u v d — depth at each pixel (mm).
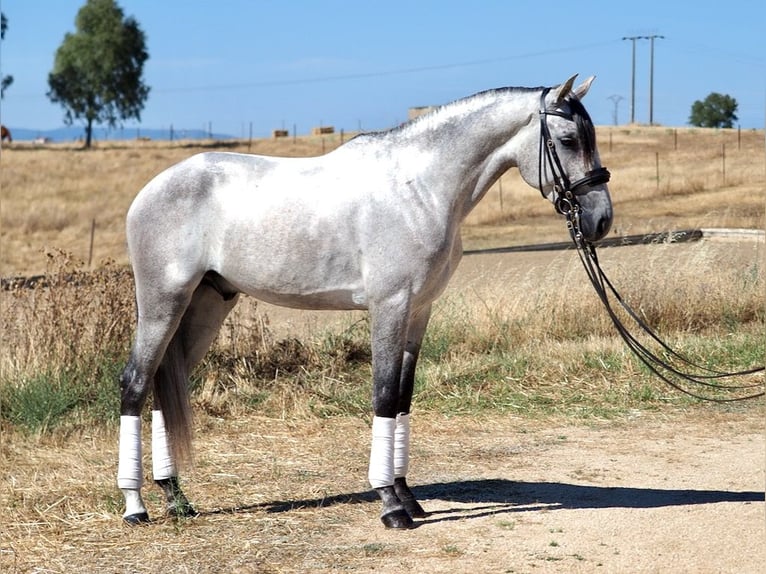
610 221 5031
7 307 9180
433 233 5051
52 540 5031
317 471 6336
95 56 87438
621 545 4859
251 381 8430
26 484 6004
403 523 5148
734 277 11367
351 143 5324
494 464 6566
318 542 4953
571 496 5777
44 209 32781
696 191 31500
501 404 8133
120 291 8719
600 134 57594
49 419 7379
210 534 5094
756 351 9422
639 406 8125
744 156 42531
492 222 27094
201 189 5277
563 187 5047
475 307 10328
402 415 5434
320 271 5152
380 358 5078
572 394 8414
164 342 5344
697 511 5395
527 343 9758
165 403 5418
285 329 10484
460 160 5113
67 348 8227
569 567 4559
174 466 5426
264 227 5172
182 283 5266
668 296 10672
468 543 4918
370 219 5059
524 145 5113
